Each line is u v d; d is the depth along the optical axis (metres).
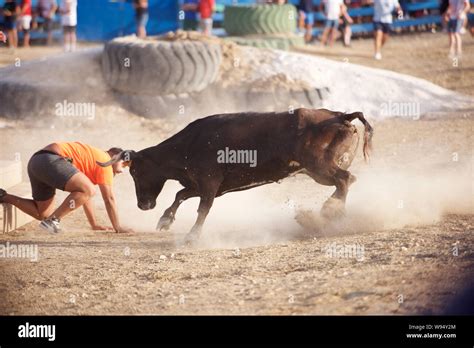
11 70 41.66
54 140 34.12
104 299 15.26
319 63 42.25
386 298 13.48
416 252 16.47
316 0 69.12
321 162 19.06
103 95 38.81
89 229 22.16
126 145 33.62
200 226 19.55
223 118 19.67
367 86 41.22
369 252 16.95
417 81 43.16
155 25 60.66
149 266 17.48
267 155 19.27
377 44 55.41
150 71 37.88
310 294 14.16
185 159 19.61
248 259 17.42
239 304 14.05
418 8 71.75
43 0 62.47
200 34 42.41
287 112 19.47
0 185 23.59
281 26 56.16
